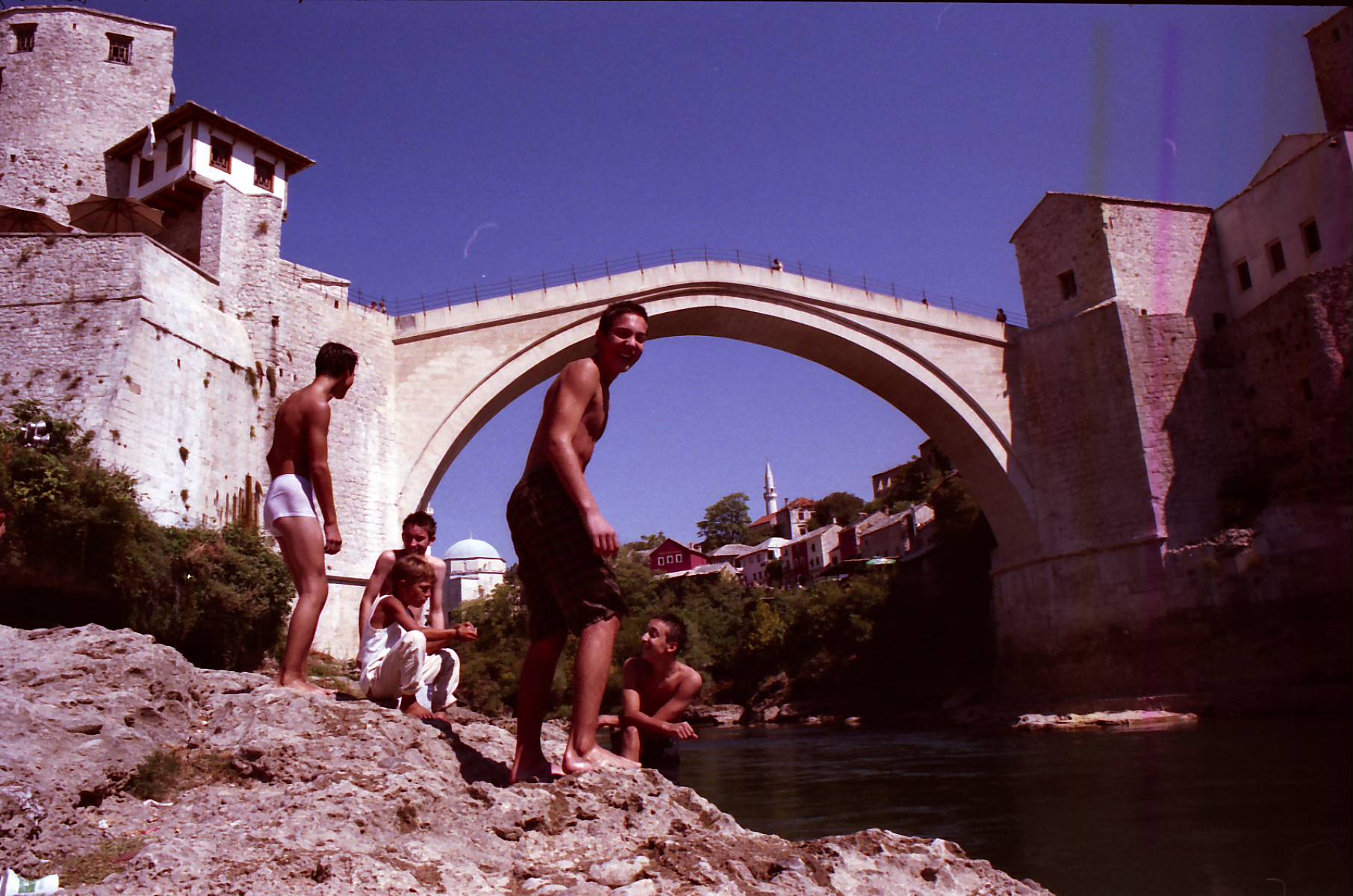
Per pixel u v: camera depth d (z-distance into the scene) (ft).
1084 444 120.47
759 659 181.16
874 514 252.42
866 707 152.97
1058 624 120.47
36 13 109.40
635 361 13.21
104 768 10.89
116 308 69.87
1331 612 93.81
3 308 69.62
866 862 10.69
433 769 12.76
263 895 8.05
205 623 66.28
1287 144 97.66
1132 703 106.42
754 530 383.45
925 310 125.59
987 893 10.80
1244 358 112.78
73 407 66.69
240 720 13.43
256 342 83.35
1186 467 112.88
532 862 9.89
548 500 12.59
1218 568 103.30
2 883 8.25
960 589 147.54
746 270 117.08
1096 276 121.29
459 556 245.86
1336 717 81.25
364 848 9.38
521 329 103.45
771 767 72.28
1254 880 24.81
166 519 68.39
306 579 16.35
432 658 18.26
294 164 100.42
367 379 92.84
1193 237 119.44
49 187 104.27
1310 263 102.78
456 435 98.27
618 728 17.39
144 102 110.93
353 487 88.84
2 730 10.71
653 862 9.78
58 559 56.08
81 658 13.42
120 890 8.04
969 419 125.08
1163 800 40.65
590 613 12.66
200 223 92.22
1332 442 99.96
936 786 53.98
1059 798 45.14
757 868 9.96
